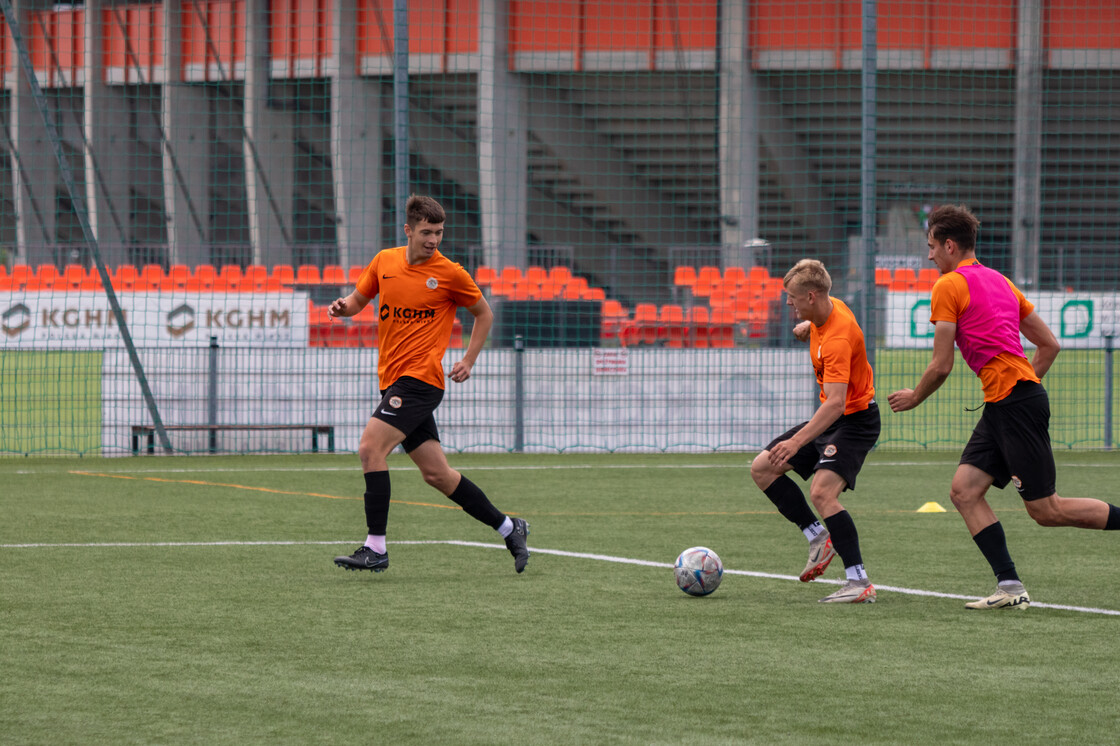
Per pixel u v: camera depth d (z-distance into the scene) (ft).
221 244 245.24
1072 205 266.77
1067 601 59.67
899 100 240.12
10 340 169.37
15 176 268.62
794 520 63.52
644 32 242.78
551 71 243.81
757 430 146.92
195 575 65.77
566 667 45.78
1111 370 147.43
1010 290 57.72
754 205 255.91
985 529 57.77
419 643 49.73
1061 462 130.82
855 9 234.17
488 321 68.39
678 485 111.65
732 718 39.06
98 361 184.96
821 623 54.08
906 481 114.32
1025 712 39.93
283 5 242.99
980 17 226.38
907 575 67.36
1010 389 56.59
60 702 40.63
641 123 269.44
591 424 146.10
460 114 260.42
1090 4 220.02
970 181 264.93
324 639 50.37
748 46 242.17
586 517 91.20
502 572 67.62
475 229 255.50
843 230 270.46
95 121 260.01
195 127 260.83
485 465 128.98
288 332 152.46
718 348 147.13
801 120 257.96
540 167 270.46
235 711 39.60
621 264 279.69
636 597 60.18
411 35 238.89
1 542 77.20
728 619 54.85
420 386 66.08
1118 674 45.06
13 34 143.84
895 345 191.11
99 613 55.47
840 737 37.09
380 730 37.58
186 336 151.64
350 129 240.12
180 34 252.83
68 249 268.00
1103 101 258.16
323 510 93.50
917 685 43.34
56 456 137.69
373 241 239.50
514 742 36.35
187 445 142.82
